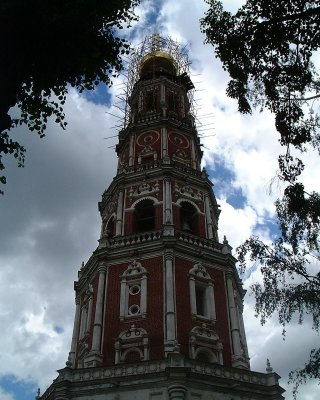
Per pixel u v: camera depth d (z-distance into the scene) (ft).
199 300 120.47
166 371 94.22
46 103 49.83
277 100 61.52
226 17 58.44
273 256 73.46
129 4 49.06
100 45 48.60
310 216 68.18
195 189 144.46
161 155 151.33
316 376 66.33
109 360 106.32
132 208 137.59
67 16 42.39
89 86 49.98
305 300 68.59
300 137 63.26
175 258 120.47
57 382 98.17
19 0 37.52
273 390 101.04
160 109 168.96
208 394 95.04
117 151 170.40
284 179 67.77
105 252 124.16
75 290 134.10
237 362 109.50
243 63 58.90
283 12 52.95
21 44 39.42
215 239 139.54
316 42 53.93
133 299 115.65
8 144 48.67
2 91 38.14
